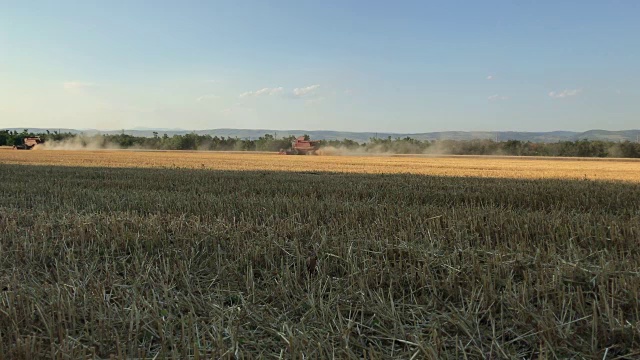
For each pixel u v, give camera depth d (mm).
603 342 2877
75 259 4609
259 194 10664
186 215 7309
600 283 3686
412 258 4531
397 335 2984
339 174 17344
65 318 3188
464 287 3771
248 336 3039
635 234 5227
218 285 3924
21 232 5977
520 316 3137
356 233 5629
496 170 22719
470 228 5859
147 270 4098
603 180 14977
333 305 3439
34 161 27438
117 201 8648
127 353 2787
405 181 13688
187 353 2725
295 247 4836
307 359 2598
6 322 3105
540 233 5598
